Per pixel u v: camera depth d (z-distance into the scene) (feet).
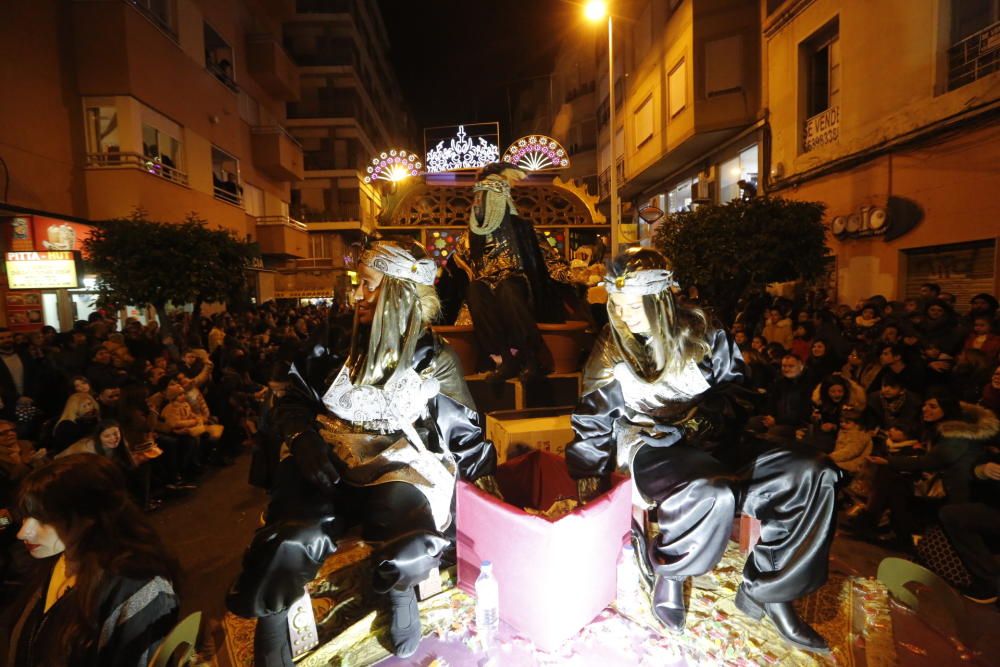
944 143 27.86
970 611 9.68
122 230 28.71
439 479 7.23
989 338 16.46
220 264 30.81
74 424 14.56
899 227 30.73
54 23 35.81
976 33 26.16
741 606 7.68
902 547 12.21
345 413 7.00
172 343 27.66
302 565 5.82
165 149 44.09
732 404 7.97
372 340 6.70
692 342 7.38
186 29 47.93
